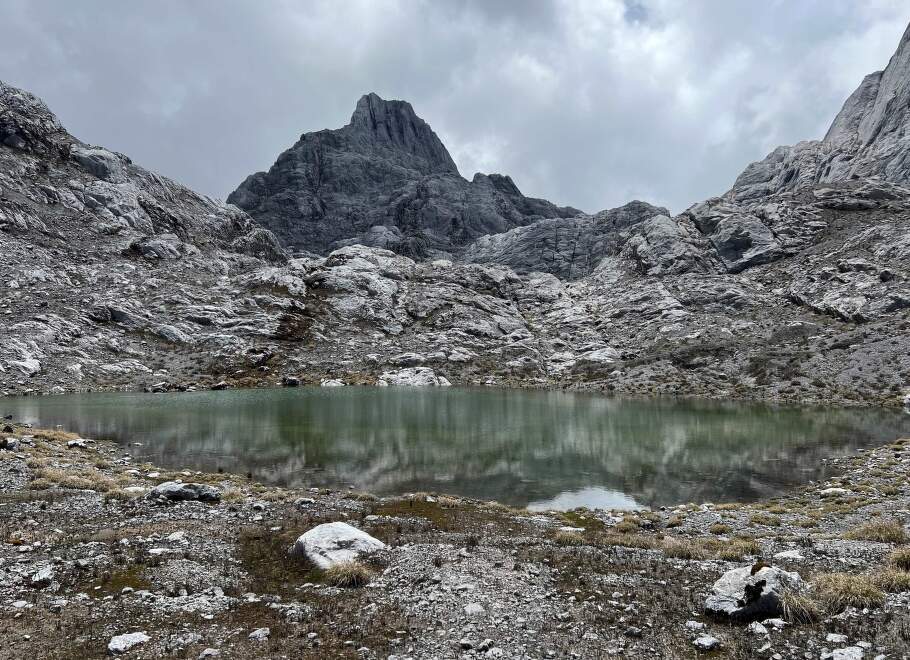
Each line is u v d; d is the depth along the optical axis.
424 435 58.12
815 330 125.81
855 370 98.19
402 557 18.20
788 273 174.00
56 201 172.25
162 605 13.39
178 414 68.88
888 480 35.88
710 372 120.88
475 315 183.88
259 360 128.12
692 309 172.75
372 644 11.66
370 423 65.62
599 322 188.50
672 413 78.81
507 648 11.52
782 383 103.75
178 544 18.64
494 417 73.50
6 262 132.25
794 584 13.88
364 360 143.00
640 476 41.00
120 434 53.22
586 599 14.59
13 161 174.75
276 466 42.00
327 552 17.45
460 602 14.24
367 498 30.83
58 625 11.88
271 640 11.71
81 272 144.62
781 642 11.42
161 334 128.38
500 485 38.03
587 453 49.84
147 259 168.50
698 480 39.66
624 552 19.75
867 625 11.74
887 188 199.75
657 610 13.70
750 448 51.78
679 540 21.84
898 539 20.75
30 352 100.19
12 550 16.86
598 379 134.12
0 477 27.73
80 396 89.12
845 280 144.00
